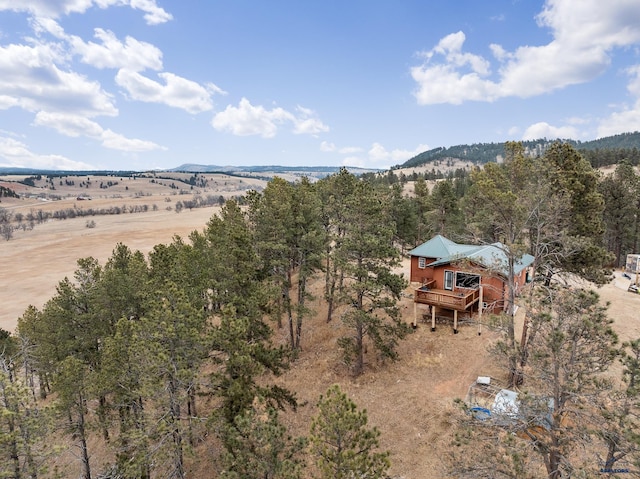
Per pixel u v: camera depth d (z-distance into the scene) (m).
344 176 33.91
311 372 24.03
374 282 20.80
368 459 10.07
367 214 21.38
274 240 27.36
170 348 14.53
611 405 9.28
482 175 23.91
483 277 26.56
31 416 12.09
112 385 18.05
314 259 26.77
